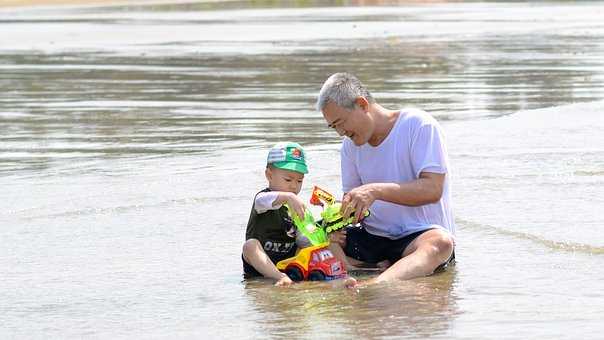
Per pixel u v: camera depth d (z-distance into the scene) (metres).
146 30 93.25
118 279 18.38
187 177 27.52
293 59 63.28
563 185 25.12
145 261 19.56
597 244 19.55
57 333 15.34
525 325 14.73
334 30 89.88
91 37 85.44
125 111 42.31
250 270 18.52
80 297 17.28
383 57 63.84
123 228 22.19
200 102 44.81
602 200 23.38
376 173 19.42
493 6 138.88
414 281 17.64
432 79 51.91
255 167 28.83
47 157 31.52
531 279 17.44
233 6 145.75
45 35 88.25
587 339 13.96
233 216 23.06
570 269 18.00
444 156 19.05
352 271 19.16
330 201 18.86
